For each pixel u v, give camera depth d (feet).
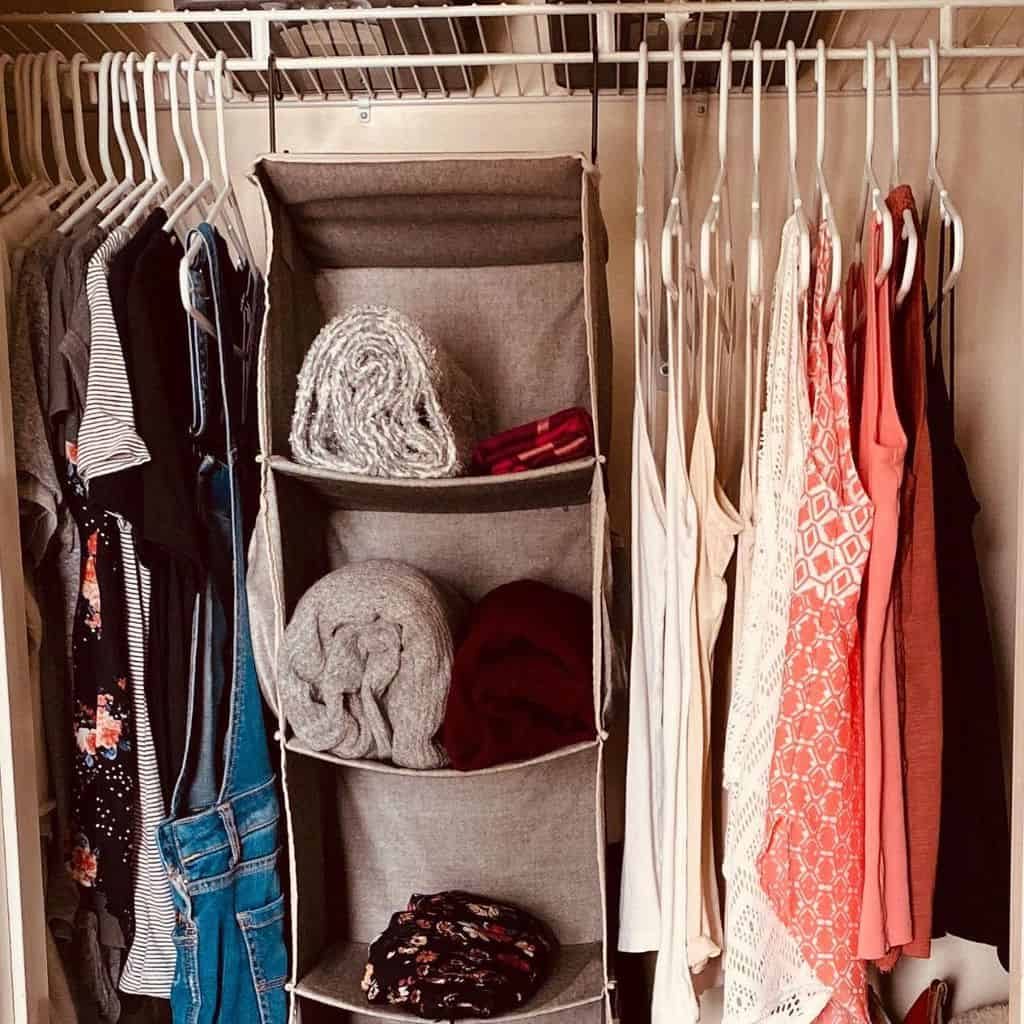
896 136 4.35
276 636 4.51
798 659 3.97
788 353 4.11
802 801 3.99
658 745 4.44
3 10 5.72
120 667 4.57
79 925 4.90
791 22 4.87
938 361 4.57
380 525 5.23
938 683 4.23
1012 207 5.53
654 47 5.04
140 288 4.27
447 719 4.33
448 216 4.67
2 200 4.67
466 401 4.72
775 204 5.56
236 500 4.51
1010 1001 3.82
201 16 4.68
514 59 4.62
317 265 5.11
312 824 4.93
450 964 4.50
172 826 4.51
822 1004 4.10
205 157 4.76
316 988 4.66
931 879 4.26
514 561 5.23
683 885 4.30
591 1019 5.02
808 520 3.95
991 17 5.43
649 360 4.40
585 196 4.18
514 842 5.18
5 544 3.88
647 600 4.41
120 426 4.23
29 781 3.98
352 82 5.50
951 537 4.64
